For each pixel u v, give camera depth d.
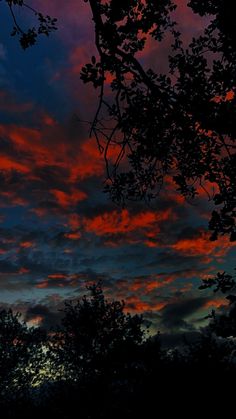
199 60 6.85
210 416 11.77
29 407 20.39
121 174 7.51
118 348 19.28
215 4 6.47
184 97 6.55
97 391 18.53
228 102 6.23
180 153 7.21
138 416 13.41
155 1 7.16
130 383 16.28
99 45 6.79
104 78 6.78
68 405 19.25
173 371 12.57
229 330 5.32
